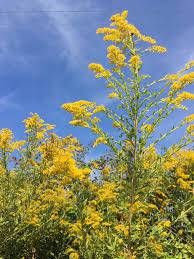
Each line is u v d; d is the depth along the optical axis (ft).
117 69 2.49
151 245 2.44
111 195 2.87
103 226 2.83
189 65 2.49
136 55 2.49
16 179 3.11
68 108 2.48
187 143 2.40
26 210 3.03
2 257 2.99
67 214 3.26
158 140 2.36
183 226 2.87
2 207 3.04
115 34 2.62
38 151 3.18
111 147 2.39
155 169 2.36
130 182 2.38
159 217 2.79
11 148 3.13
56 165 2.61
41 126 3.24
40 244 3.21
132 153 2.36
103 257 2.57
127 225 2.43
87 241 2.55
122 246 2.43
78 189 2.58
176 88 2.40
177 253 2.70
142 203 2.47
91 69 2.50
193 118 2.36
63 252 3.06
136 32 2.62
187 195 3.06
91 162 3.41
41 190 3.11
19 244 3.11
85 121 2.45
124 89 2.40
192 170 3.48
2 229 3.00
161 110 2.36
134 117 2.37
